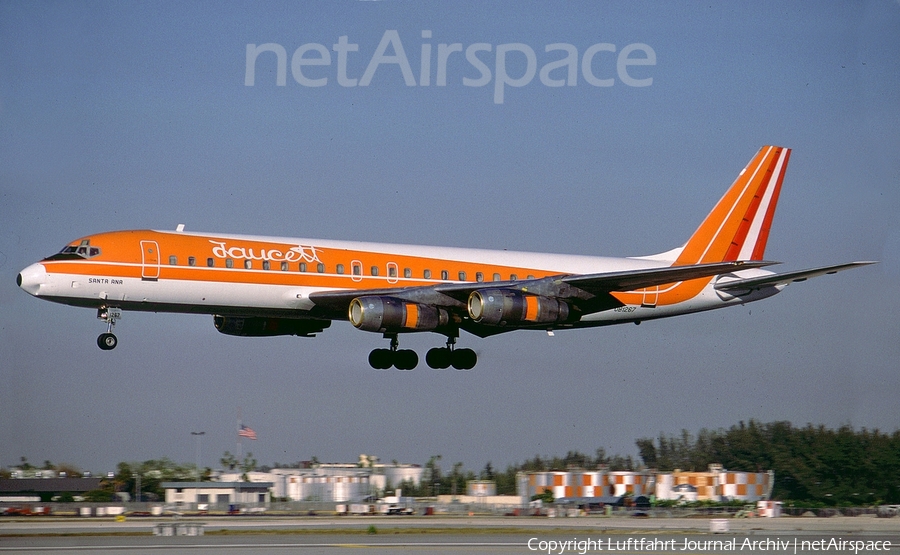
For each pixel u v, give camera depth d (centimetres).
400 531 12156
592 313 17725
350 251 16075
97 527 12631
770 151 19112
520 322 15812
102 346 15038
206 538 11138
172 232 15200
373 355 17988
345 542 10688
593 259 18175
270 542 10675
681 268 15438
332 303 15725
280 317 16000
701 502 18275
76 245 14638
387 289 15762
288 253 15512
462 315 16450
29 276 14262
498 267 17150
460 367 18538
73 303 14638
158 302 14812
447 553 9725
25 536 11325
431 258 16662
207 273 14875
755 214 19075
